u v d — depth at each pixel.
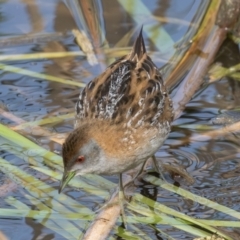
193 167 11.09
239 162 11.13
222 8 13.52
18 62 13.37
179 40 13.73
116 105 10.02
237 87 12.86
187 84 12.73
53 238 9.67
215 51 13.35
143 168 10.93
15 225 9.97
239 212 10.05
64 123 11.96
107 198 10.43
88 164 9.76
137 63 10.68
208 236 9.56
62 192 10.62
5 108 12.31
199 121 12.02
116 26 14.16
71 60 13.41
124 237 9.72
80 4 14.32
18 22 14.27
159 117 10.26
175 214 9.97
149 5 14.70
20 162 11.16
